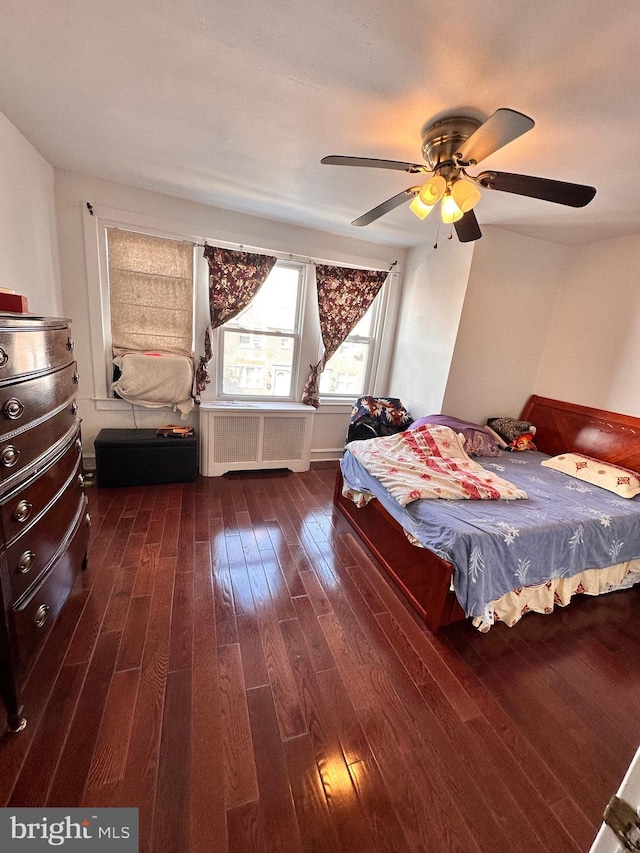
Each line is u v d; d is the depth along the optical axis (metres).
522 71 1.23
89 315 2.91
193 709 1.31
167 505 2.79
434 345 3.34
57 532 1.43
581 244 3.07
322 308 3.56
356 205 2.71
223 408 3.24
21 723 1.20
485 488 2.12
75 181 2.63
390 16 1.08
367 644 1.68
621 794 0.52
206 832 1.00
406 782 1.15
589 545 1.92
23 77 1.53
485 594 1.64
